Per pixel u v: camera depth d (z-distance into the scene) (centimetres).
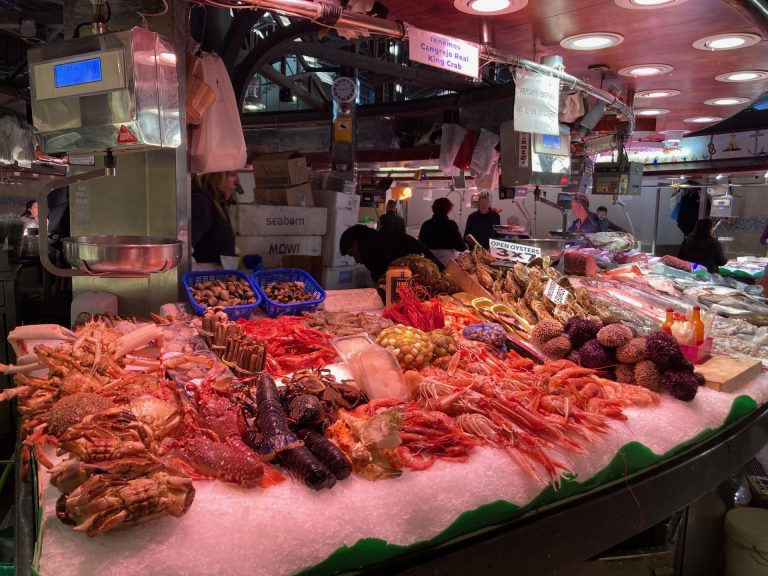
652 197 1195
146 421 165
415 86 1103
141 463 142
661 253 1186
